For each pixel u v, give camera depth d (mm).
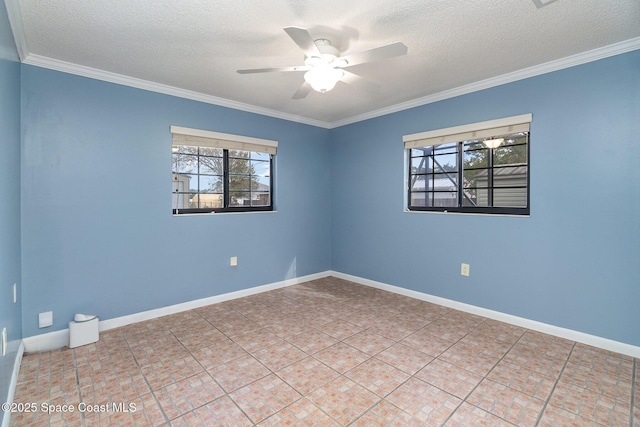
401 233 3742
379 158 3955
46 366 2188
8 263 1841
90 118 2682
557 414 1686
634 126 2254
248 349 2420
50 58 2441
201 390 1914
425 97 3402
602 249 2395
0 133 1597
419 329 2768
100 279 2750
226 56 2436
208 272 3426
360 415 1691
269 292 3869
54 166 2516
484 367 2146
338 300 3561
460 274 3217
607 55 2332
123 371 2123
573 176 2514
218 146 3465
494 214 2982
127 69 2670
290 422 1643
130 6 1796
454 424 1620
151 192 3027
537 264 2711
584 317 2480
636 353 2258
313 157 4422
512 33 2115
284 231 4113
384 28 2047
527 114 2715
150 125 3010
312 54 1942
